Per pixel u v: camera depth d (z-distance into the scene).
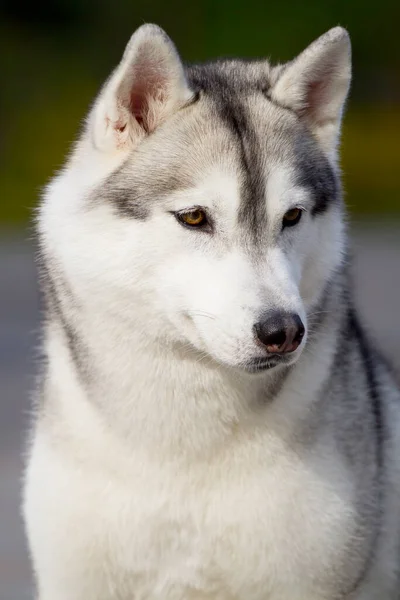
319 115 10.68
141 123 10.27
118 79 10.08
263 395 10.15
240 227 9.82
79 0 59.56
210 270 9.74
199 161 9.94
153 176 9.97
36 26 59.25
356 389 10.84
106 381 10.16
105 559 10.41
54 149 51.00
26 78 55.81
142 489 10.22
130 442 10.15
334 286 10.67
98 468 10.23
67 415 10.36
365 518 10.69
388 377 11.79
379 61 58.78
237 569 10.38
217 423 10.16
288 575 10.41
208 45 57.19
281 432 10.23
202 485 10.24
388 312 28.48
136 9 59.50
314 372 10.36
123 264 9.85
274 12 57.44
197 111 10.26
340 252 10.55
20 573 14.38
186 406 10.13
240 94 10.52
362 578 10.87
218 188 9.82
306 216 10.12
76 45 58.94
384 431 11.24
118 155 10.21
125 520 10.23
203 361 10.00
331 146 10.70
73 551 10.41
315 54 10.47
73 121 52.50
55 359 10.58
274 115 10.39
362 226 44.69
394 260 37.16
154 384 10.12
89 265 9.95
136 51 10.02
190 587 10.55
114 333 10.08
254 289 9.54
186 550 10.38
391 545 11.40
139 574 10.48
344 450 10.56
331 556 10.41
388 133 56.41
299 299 9.62
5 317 28.72
